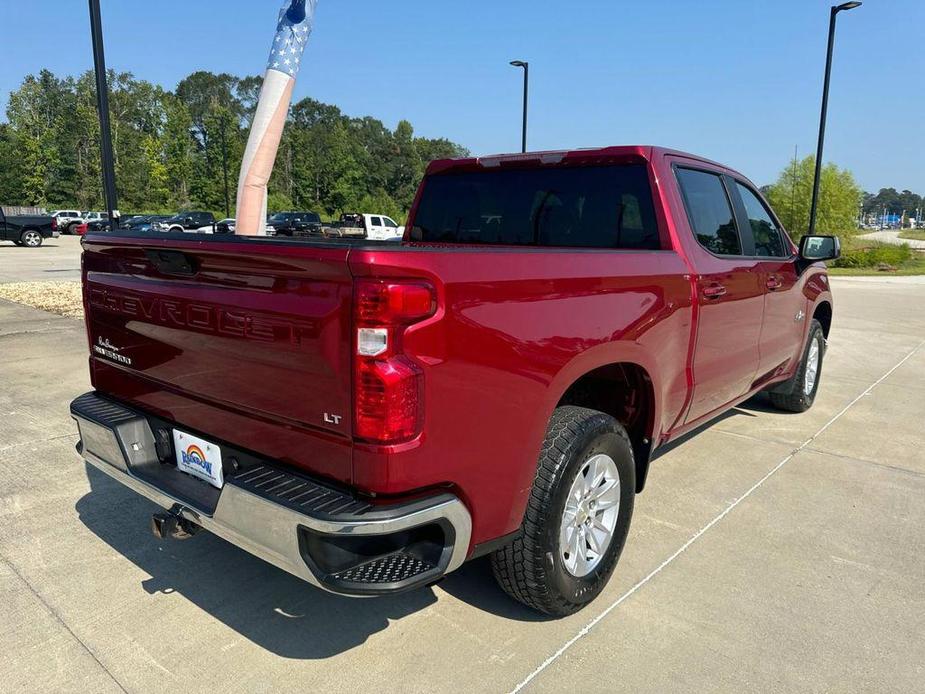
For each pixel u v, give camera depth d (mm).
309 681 2459
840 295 17297
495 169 4066
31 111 86812
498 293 2264
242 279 2295
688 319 3389
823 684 2475
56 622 2793
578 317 2609
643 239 3508
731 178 4254
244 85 121562
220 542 3508
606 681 2475
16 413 5520
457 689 2424
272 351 2225
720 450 4969
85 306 3170
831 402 6402
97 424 2920
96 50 10156
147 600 2963
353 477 2098
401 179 116250
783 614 2902
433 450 2123
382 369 1982
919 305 14930
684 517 3828
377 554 2199
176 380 2666
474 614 2881
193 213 39844
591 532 2906
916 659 2619
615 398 3295
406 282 1999
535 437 2475
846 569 3283
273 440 2332
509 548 2621
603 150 3629
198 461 2695
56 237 40531
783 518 3832
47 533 3547
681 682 2475
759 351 4480
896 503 4062
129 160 83938
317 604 2953
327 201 95812
